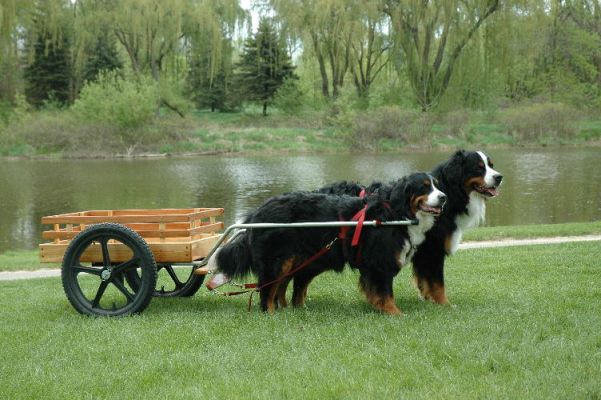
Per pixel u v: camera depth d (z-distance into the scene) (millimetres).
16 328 6859
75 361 5543
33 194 29344
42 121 50438
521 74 59781
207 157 46250
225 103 70188
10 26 53562
